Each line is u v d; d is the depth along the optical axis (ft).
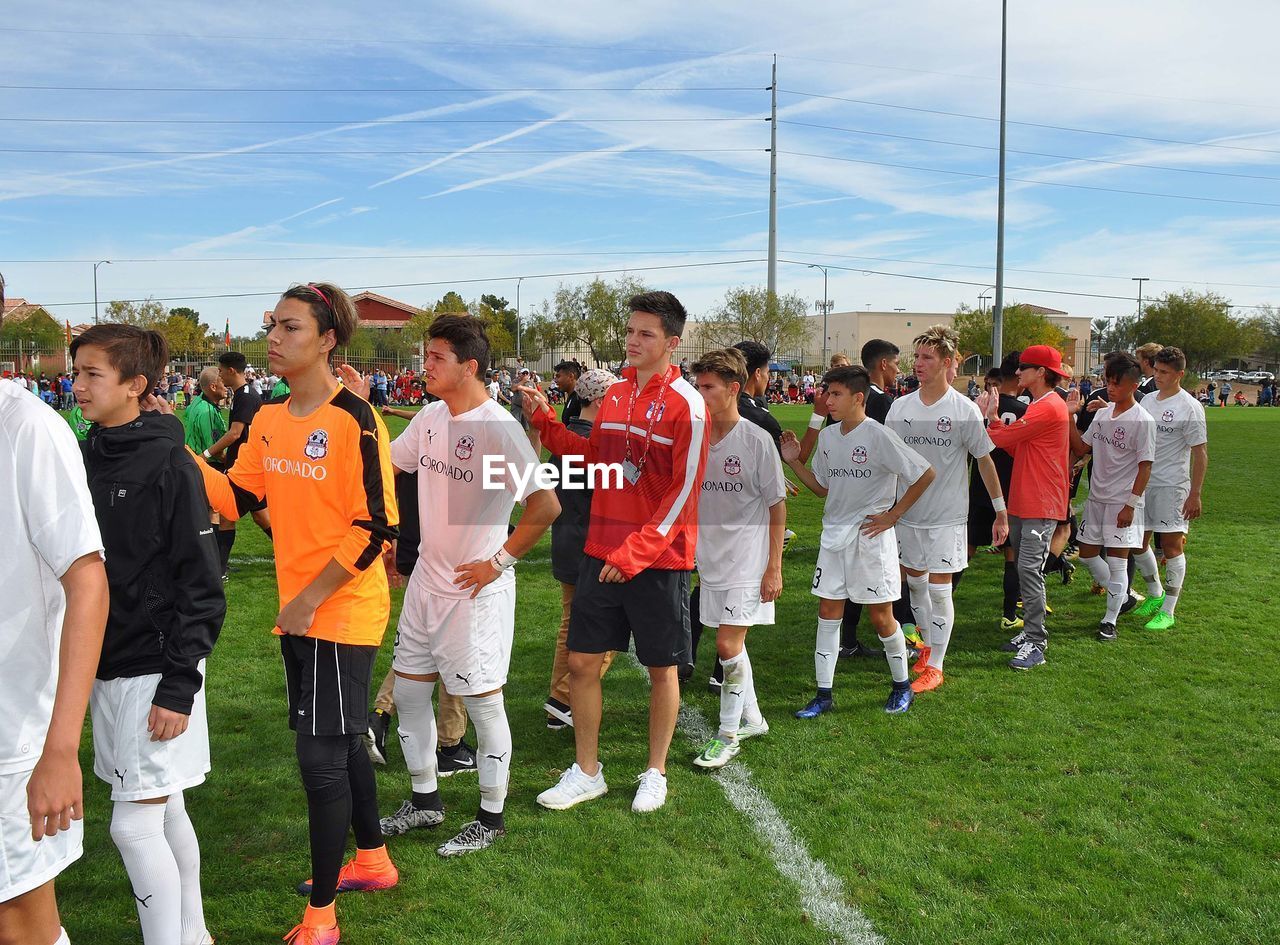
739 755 13.46
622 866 10.24
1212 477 47.60
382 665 17.61
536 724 14.76
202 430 25.26
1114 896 9.59
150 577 7.65
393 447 11.18
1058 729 14.30
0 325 5.77
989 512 19.89
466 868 10.23
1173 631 19.74
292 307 8.72
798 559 27.89
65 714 5.85
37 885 6.26
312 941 8.64
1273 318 256.32
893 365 19.47
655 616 11.46
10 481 6.02
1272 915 9.24
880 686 16.57
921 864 10.28
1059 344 192.65
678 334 11.51
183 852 8.40
